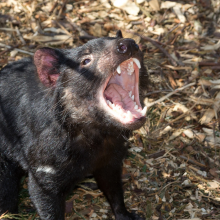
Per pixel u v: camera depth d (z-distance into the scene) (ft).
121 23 31.78
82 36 30.37
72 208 20.74
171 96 26.53
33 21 31.48
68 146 17.72
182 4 32.99
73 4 32.86
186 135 24.07
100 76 16.29
